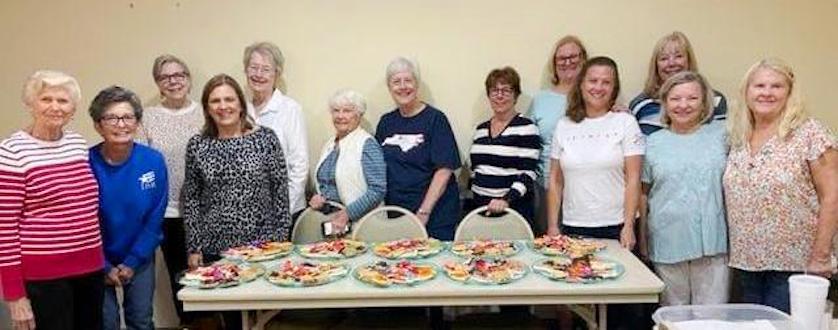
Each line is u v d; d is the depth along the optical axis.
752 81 2.57
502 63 3.94
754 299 2.72
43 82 2.39
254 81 3.67
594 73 3.06
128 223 2.91
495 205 3.38
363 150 3.51
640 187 3.08
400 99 3.58
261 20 3.96
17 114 4.07
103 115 2.72
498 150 3.51
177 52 3.99
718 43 3.86
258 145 3.10
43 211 2.46
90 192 2.60
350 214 3.47
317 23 3.95
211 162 3.05
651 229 3.00
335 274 2.67
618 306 3.23
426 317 3.40
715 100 3.21
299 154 3.70
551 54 3.88
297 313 3.53
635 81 3.92
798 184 2.51
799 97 2.54
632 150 3.05
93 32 3.99
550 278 2.58
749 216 2.63
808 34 3.84
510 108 3.52
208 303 2.51
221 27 3.96
